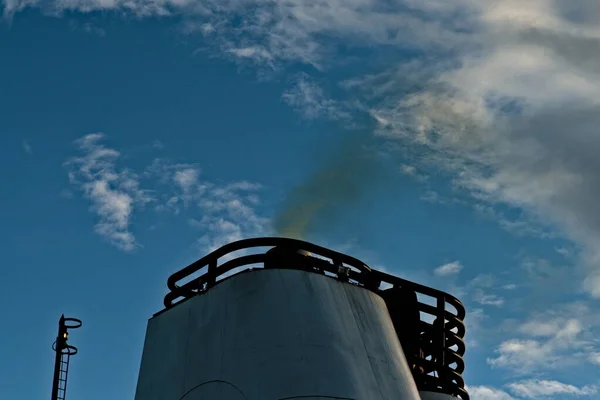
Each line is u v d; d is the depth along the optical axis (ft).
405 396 61.93
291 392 57.88
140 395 63.62
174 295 67.56
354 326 63.05
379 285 70.08
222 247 65.57
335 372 59.36
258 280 62.75
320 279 63.93
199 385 60.44
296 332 60.44
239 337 60.59
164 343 64.85
